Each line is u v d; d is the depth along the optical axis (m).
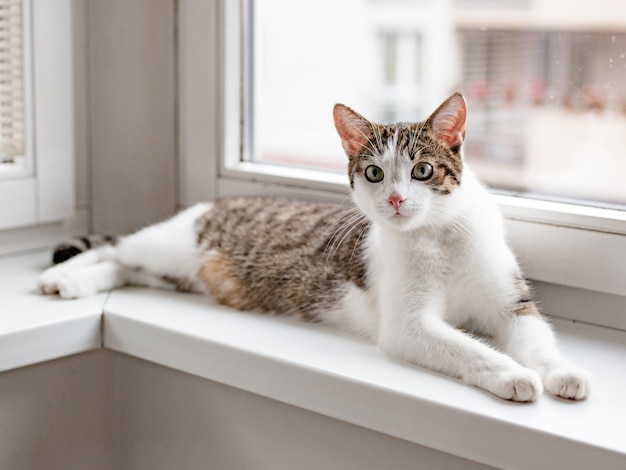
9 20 1.53
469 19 1.67
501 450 0.94
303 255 1.36
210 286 1.44
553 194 1.39
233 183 1.62
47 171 1.62
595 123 1.41
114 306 1.36
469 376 1.04
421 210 1.15
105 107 1.71
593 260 1.24
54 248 1.63
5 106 1.56
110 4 1.66
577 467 0.89
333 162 1.62
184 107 1.67
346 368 1.09
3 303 1.35
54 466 1.36
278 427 1.20
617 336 1.25
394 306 1.18
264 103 1.67
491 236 1.21
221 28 1.57
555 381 1.00
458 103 1.16
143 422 1.38
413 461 1.06
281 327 1.29
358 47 1.80
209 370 1.21
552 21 1.49
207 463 1.30
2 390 1.27
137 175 1.73
